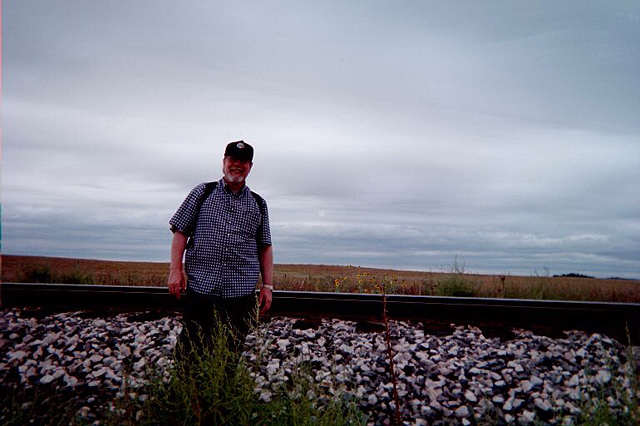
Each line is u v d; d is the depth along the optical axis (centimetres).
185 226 356
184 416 279
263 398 348
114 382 411
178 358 332
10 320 579
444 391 412
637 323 579
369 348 494
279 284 941
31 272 963
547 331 560
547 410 383
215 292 347
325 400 342
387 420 369
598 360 473
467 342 522
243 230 361
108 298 656
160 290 690
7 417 343
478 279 924
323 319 589
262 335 402
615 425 296
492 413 381
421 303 624
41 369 448
